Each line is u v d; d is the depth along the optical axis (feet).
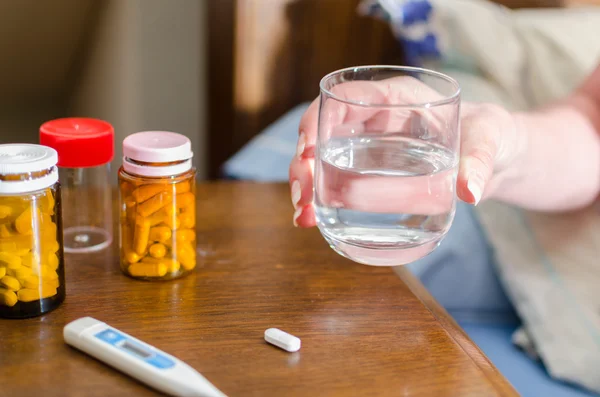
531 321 2.93
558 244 3.07
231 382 1.53
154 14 4.73
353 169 1.54
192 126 5.06
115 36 4.97
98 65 5.60
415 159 1.56
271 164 3.76
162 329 1.72
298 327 1.77
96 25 5.56
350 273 2.06
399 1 4.00
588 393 2.67
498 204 3.24
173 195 1.88
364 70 1.72
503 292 3.27
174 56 4.87
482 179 1.72
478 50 3.90
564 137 2.72
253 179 3.67
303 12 4.42
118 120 5.14
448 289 3.27
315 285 1.98
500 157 2.16
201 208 2.47
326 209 1.60
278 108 4.61
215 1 4.34
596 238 3.04
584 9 4.42
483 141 1.90
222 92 4.55
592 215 3.08
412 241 1.57
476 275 3.26
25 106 6.79
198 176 5.14
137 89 4.88
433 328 1.80
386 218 1.55
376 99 1.71
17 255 1.68
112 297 1.86
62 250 1.80
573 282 2.96
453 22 3.94
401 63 4.57
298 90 4.58
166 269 1.93
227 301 1.87
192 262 1.99
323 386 1.53
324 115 1.57
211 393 1.42
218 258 2.11
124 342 1.57
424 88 1.71
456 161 1.58
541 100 3.80
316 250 2.20
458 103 1.57
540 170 2.57
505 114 2.24
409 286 2.05
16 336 1.66
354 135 1.57
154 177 1.85
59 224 1.77
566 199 2.81
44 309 1.74
